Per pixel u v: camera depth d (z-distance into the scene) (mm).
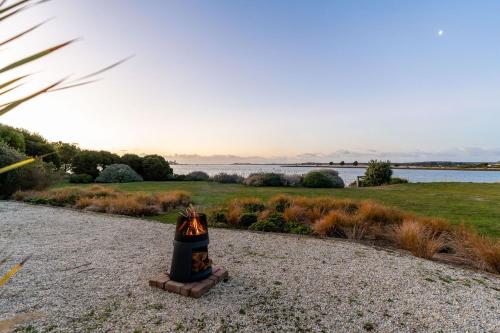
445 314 2709
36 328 2365
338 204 7254
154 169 23469
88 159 23203
